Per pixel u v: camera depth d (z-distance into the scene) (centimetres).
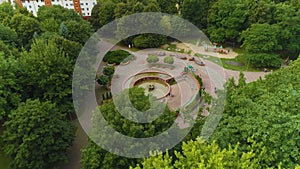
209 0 6575
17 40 4881
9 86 3341
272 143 1908
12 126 2803
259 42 5131
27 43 5125
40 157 2783
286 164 1828
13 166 2848
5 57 3866
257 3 5647
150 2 6372
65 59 3762
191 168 1695
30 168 2752
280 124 1923
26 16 5388
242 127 2084
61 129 3023
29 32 5078
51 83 3647
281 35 5231
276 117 1966
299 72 2823
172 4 6875
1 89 3206
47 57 3578
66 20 5884
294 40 5384
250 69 5334
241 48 6256
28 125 2758
